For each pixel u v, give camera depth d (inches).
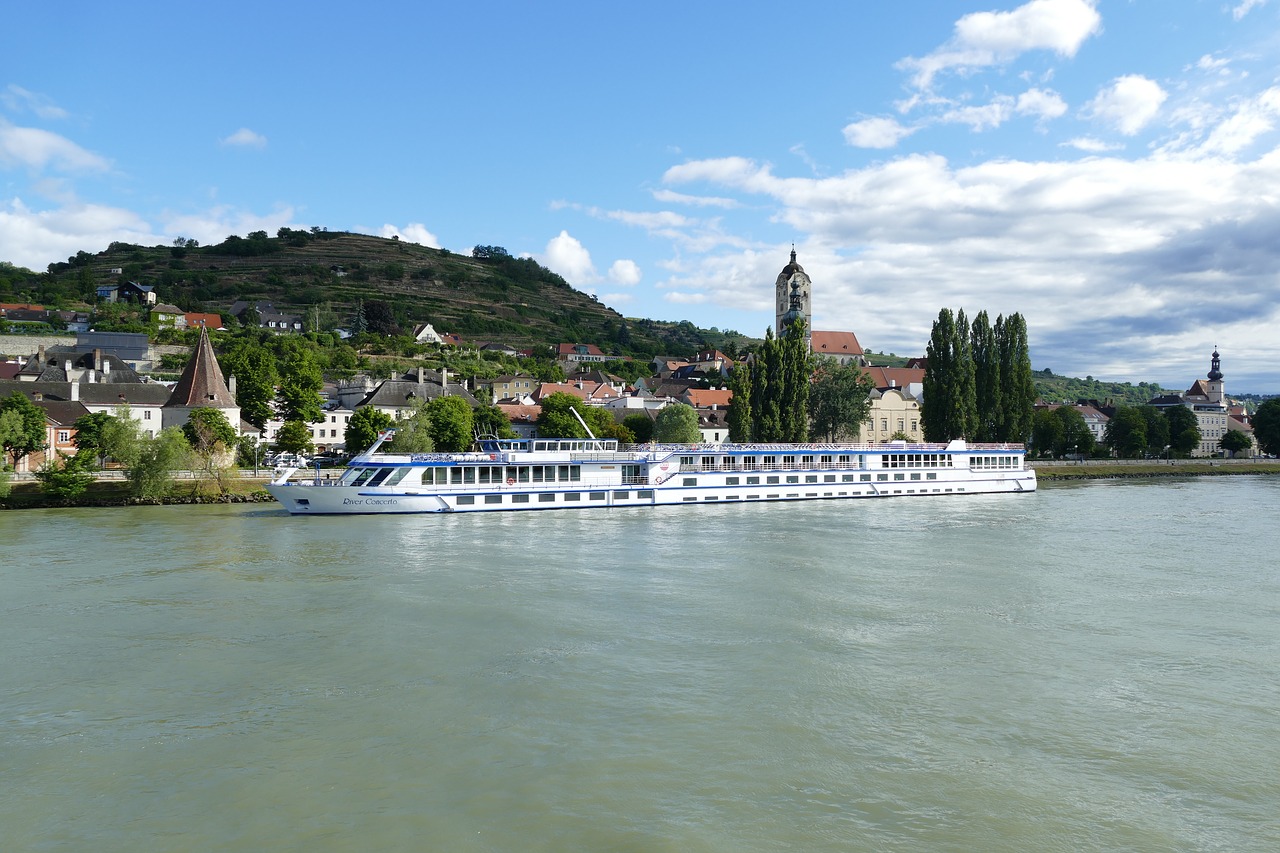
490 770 965.2
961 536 2655.0
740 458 3700.8
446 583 1902.1
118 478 3786.9
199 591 1815.9
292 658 1362.0
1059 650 1412.4
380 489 3097.9
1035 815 874.1
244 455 4982.8
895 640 1467.8
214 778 948.0
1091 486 5187.0
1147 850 812.6
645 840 820.6
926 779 949.2
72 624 1557.6
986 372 5452.8
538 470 3314.5
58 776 954.7
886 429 6412.4
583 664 1332.4
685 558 2226.9
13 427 3814.0
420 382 6752.0
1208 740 1055.0
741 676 1279.5
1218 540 2598.4
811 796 908.6
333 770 966.4
